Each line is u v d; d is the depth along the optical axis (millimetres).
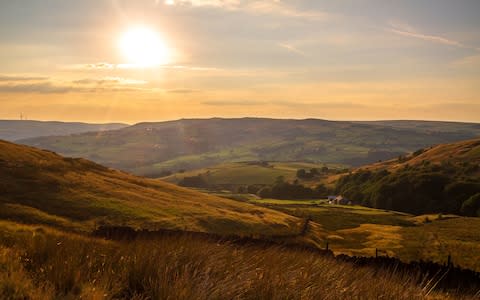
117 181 93062
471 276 17406
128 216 67562
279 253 9367
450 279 16719
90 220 62438
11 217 54188
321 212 149375
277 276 7070
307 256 9516
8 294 5715
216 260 7637
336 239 96375
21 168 77250
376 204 167125
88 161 105062
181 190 108375
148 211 72875
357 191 185375
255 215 96250
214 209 89062
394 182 169500
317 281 7238
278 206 165250
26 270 6824
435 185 162500
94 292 5855
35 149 98312
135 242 9086
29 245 8586
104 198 73938
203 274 6816
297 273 7461
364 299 6938
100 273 6699
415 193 160375
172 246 8031
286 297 6406
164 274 6469
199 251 7879
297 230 89750
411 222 130250
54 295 5930
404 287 8016
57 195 69312
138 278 6691
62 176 80750
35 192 68188
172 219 71312
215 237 9602
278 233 81625
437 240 96938
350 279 8031
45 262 7406
